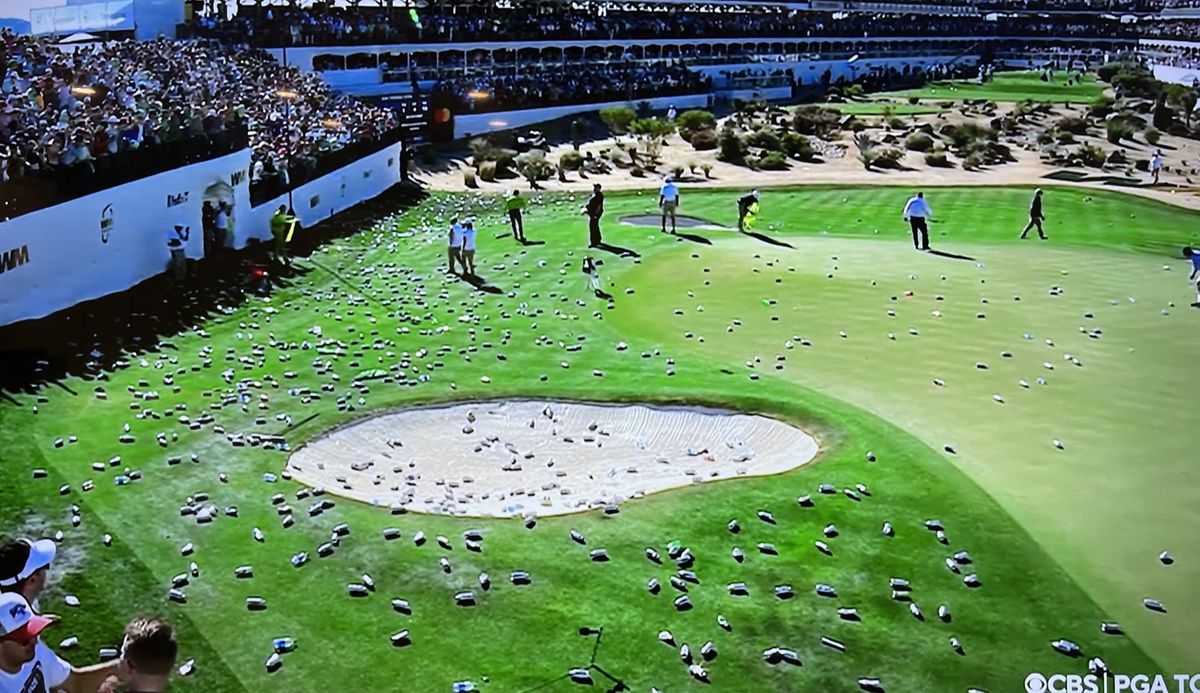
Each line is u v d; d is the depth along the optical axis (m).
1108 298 30.52
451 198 50.88
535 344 26.16
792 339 26.42
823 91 104.62
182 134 32.50
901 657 13.20
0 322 24.09
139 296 28.38
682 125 76.25
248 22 66.38
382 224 42.88
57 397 21.05
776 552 15.59
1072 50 138.88
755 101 92.50
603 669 12.70
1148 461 19.11
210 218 33.25
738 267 34.28
